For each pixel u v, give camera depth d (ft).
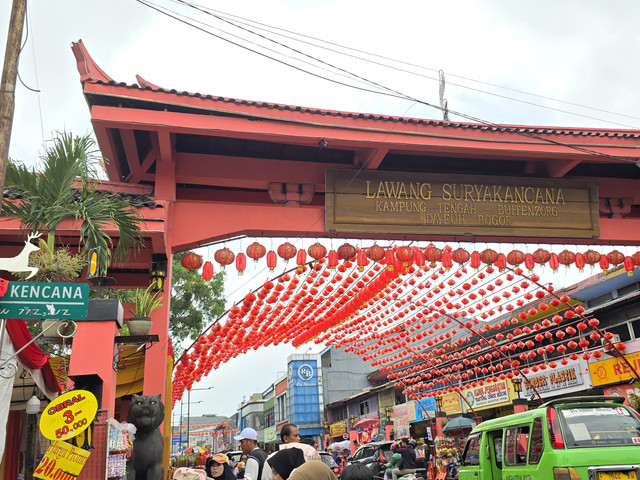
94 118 37.27
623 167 51.34
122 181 47.39
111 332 28.30
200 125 38.86
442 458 75.00
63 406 20.85
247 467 21.12
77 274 29.09
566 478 22.43
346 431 142.41
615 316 67.46
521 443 26.40
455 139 43.47
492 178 46.70
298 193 45.47
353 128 41.57
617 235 48.88
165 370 39.04
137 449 26.07
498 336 63.16
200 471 19.19
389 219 44.45
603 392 67.10
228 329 51.57
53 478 20.17
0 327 19.67
